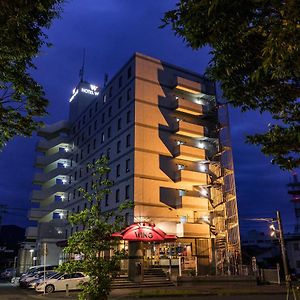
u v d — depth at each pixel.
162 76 39.59
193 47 5.60
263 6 4.73
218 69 6.17
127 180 35.38
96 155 44.50
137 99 36.84
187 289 24.64
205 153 38.41
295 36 4.28
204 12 5.13
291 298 21.05
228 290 24.58
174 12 5.59
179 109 38.50
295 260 53.72
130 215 33.50
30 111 9.04
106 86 44.84
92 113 48.47
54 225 52.41
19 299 21.62
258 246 70.94
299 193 60.25
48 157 56.59
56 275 27.39
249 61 5.79
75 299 21.16
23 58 7.95
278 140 7.26
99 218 10.66
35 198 54.84
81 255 10.48
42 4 6.73
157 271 30.59
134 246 27.30
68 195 53.38
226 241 35.50
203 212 36.34
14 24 6.73
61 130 58.66
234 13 4.91
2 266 96.31
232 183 37.91
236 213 36.69
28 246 57.50
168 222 34.69
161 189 35.34
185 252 34.47
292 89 6.24
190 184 37.06
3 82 8.27
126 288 25.28
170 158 37.06
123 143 37.59
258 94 6.45
